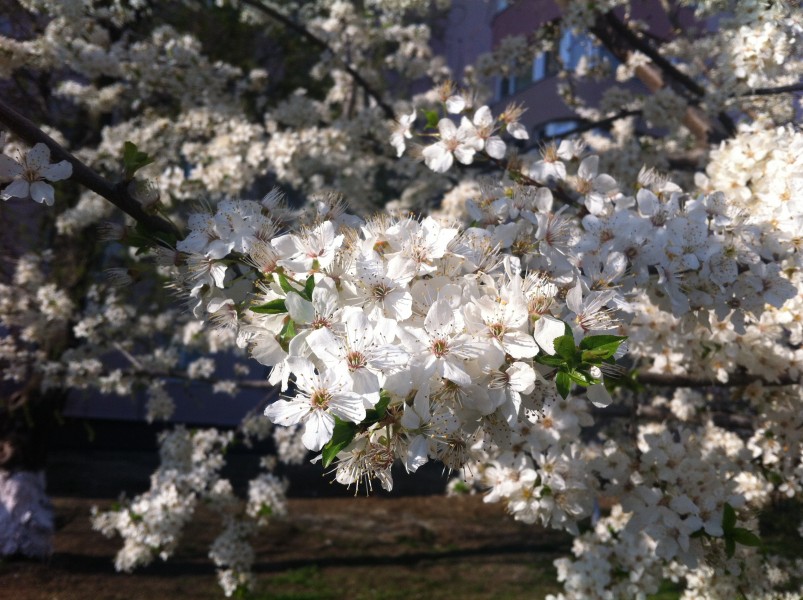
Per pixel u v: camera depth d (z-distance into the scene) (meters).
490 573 7.18
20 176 2.12
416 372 1.57
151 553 4.98
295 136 5.45
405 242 1.78
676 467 2.82
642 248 2.42
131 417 11.24
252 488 5.66
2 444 6.88
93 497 8.78
